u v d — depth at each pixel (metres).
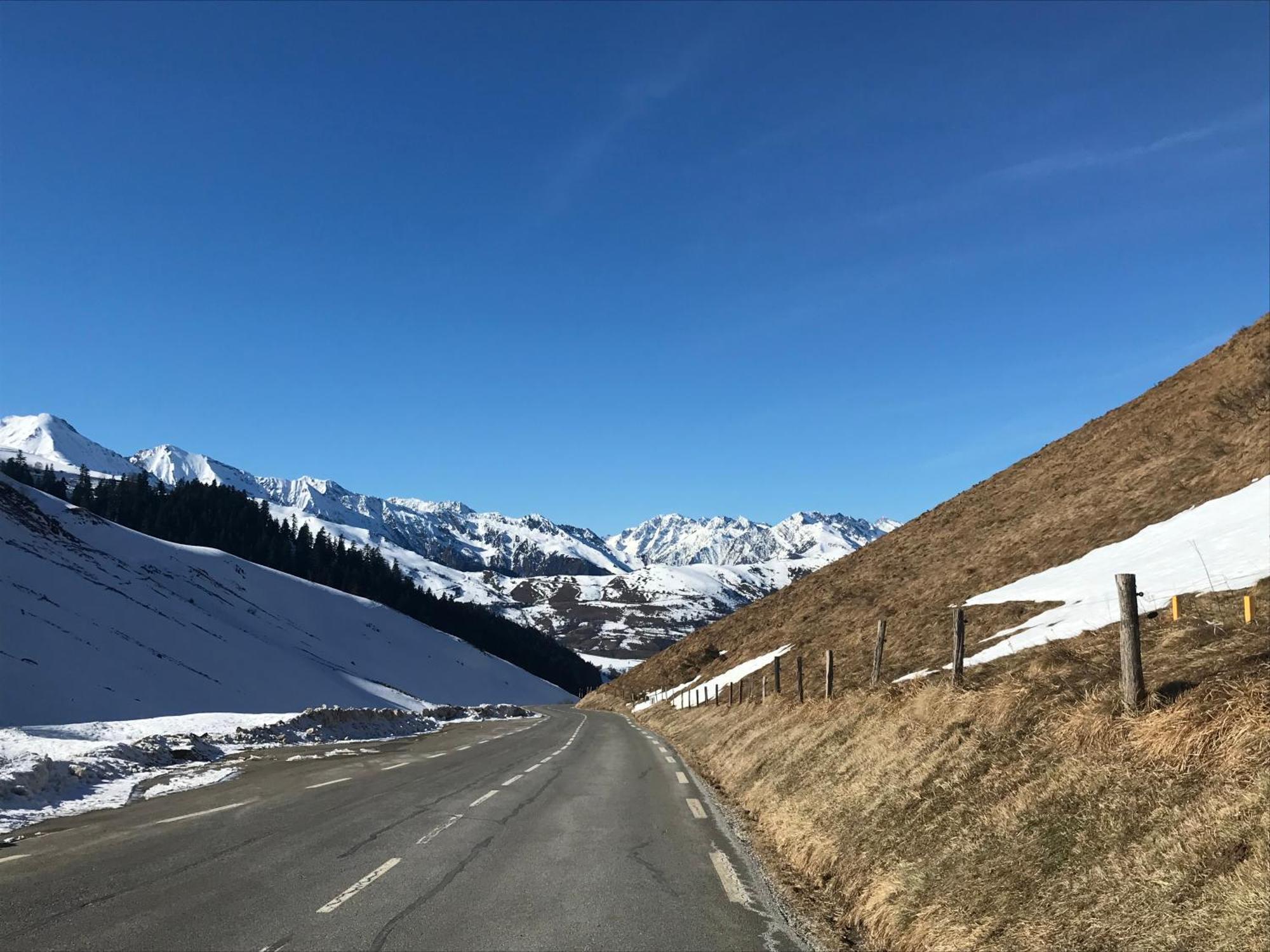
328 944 5.50
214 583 123.62
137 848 8.45
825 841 8.76
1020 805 6.68
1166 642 10.19
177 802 11.84
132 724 22.48
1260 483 21.72
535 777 16.22
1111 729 6.76
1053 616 18.30
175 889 6.82
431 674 145.38
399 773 16.38
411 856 8.38
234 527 199.50
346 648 133.38
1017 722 8.41
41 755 12.88
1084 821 5.91
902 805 8.26
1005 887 5.78
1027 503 41.00
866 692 13.62
